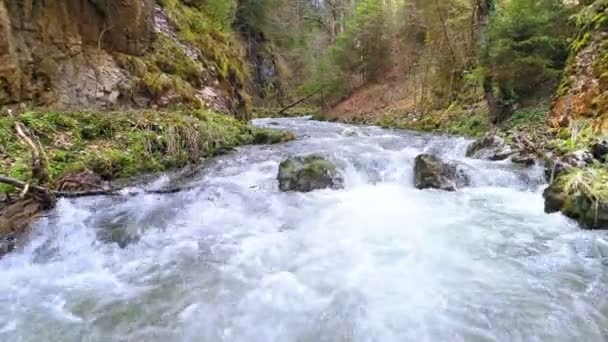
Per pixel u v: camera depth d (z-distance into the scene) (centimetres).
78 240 453
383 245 445
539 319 306
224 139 927
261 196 606
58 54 784
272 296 348
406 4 1967
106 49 928
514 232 467
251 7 2608
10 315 325
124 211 523
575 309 318
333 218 529
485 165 705
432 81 1672
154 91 991
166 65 1105
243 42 2686
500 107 1109
